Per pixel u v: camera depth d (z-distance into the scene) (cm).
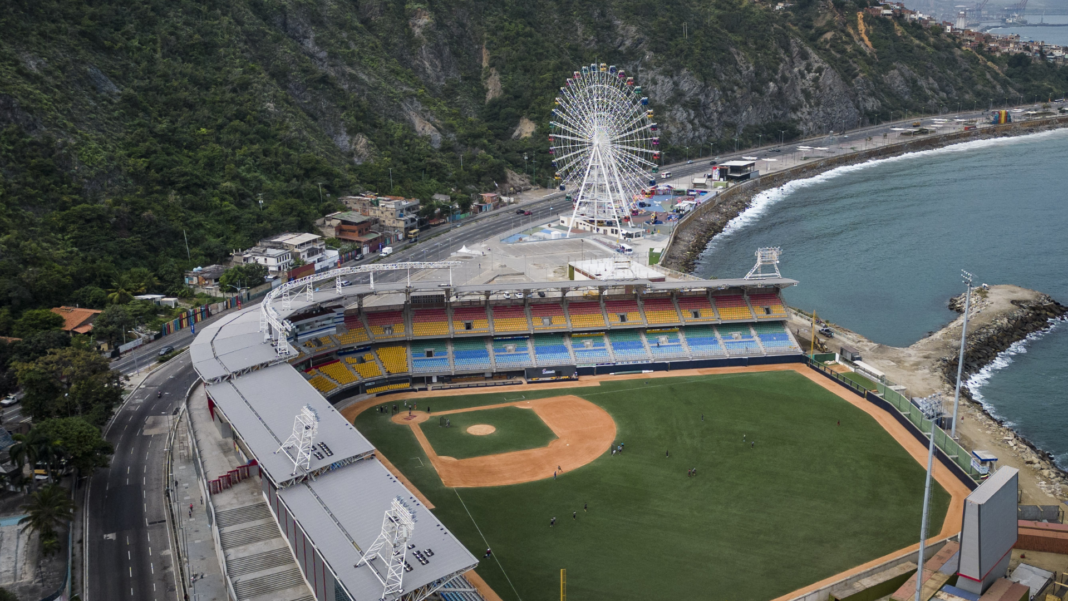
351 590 9112
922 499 13288
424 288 18175
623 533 12325
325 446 11944
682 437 15550
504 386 18050
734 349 19300
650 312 19638
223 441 14100
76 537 12081
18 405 16200
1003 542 10806
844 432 15750
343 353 17850
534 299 19638
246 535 11569
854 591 10662
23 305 19988
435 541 10019
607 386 18050
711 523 12588
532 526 12525
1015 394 18275
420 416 16512
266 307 15800
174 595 10831
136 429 15500
